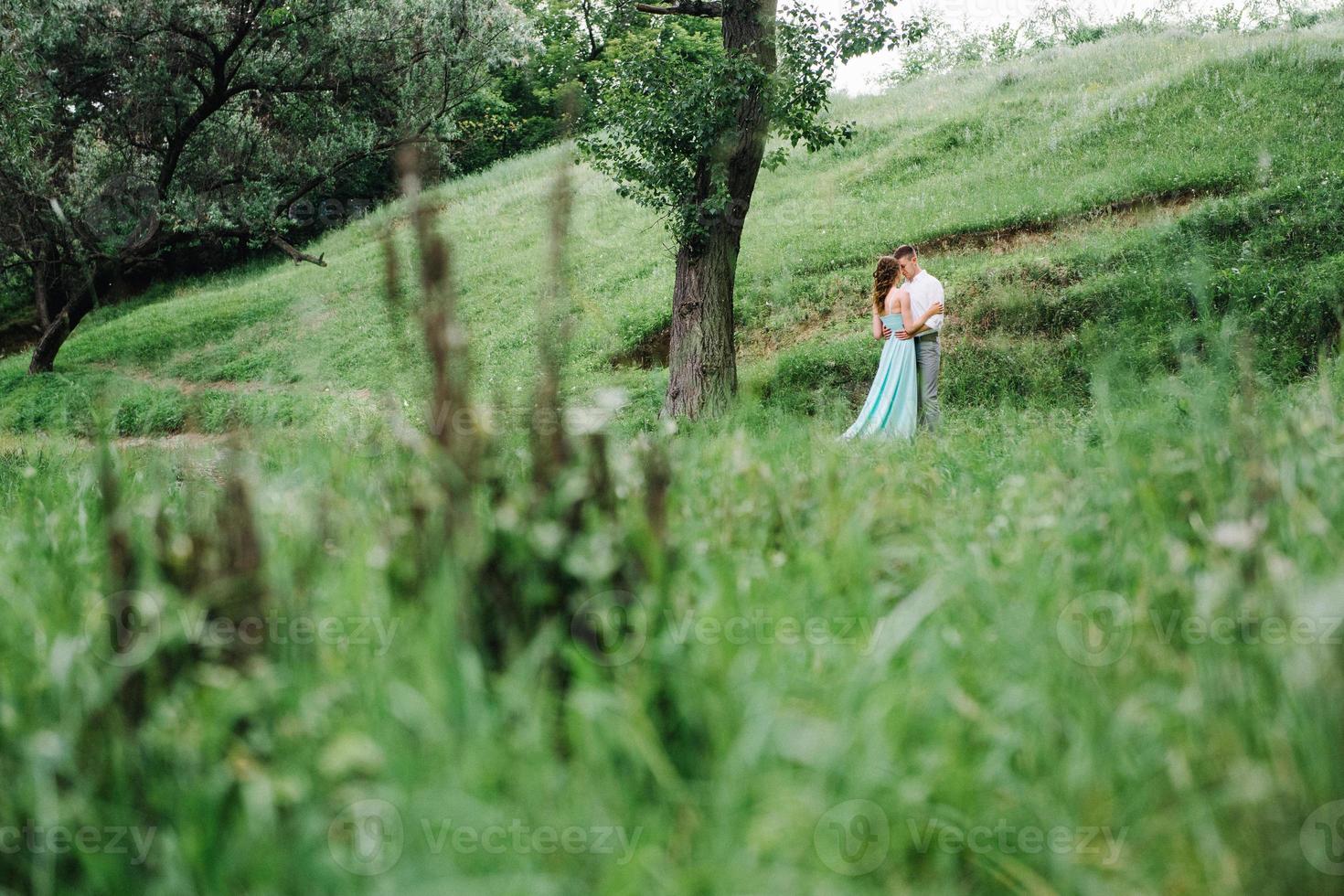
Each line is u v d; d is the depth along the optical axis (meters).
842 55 13.36
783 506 3.28
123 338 28.75
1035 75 29.38
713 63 13.30
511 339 19.64
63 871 1.78
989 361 14.13
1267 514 2.67
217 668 2.01
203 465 3.42
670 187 13.57
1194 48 27.67
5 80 19.47
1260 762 1.78
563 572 2.24
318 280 29.41
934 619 2.44
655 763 1.77
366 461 3.93
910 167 24.23
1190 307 13.80
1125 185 18.33
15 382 24.77
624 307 19.62
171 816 1.78
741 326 18.25
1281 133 18.97
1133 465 3.38
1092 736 1.85
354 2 22.70
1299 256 14.36
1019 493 3.50
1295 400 5.24
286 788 1.72
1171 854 1.73
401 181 2.51
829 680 2.07
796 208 23.31
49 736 1.78
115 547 2.22
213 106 22.72
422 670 1.89
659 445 3.38
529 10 33.34
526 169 35.59
